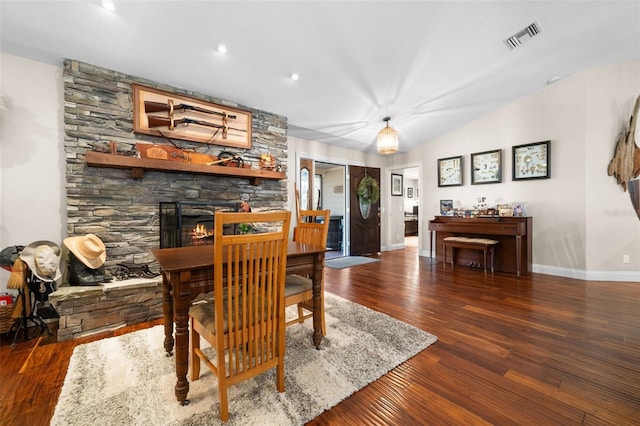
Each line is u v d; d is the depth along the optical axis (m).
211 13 2.18
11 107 2.41
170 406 1.43
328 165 7.29
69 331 2.21
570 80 3.88
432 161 5.68
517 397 1.50
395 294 3.27
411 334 2.22
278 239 1.49
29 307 2.29
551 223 4.12
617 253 3.71
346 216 6.04
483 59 3.18
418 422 1.33
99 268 2.59
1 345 2.11
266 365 1.49
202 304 1.66
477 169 4.93
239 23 2.30
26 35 2.22
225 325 1.38
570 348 2.00
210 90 3.24
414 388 1.58
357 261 5.30
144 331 2.33
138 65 2.70
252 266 1.42
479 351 1.97
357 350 1.98
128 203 2.82
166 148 2.92
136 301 2.49
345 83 3.38
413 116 4.55
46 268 2.23
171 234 3.03
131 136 2.83
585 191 3.81
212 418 1.35
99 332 2.32
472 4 2.37
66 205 2.58
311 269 1.98
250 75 3.04
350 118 4.38
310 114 4.11
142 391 1.55
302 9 2.22
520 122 4.39
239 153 3.60
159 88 2.99
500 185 4.66
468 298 3.12
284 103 3.72
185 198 3.16
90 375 1.70
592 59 3.46
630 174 3.56
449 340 2.14
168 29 2.29
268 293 1.49
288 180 5.02
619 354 1.91
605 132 3.68
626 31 2.91
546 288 3.46
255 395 1.52
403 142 5.71
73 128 2.54
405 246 7.45
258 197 3.78
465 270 4.52
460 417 1.36
